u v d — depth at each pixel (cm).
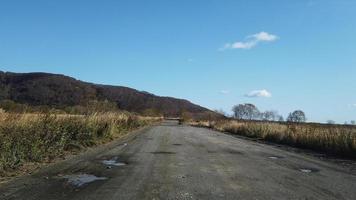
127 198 905
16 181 1107
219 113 13100
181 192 978
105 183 1089
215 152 2022
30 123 1688
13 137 1451
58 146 1788
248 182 1143
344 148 2094
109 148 2123
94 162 1525
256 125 4341
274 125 4078
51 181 1112
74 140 2156
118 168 1374
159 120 11138
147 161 1577
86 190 992
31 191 975
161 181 1127
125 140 2762
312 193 1006
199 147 2305
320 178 1252
